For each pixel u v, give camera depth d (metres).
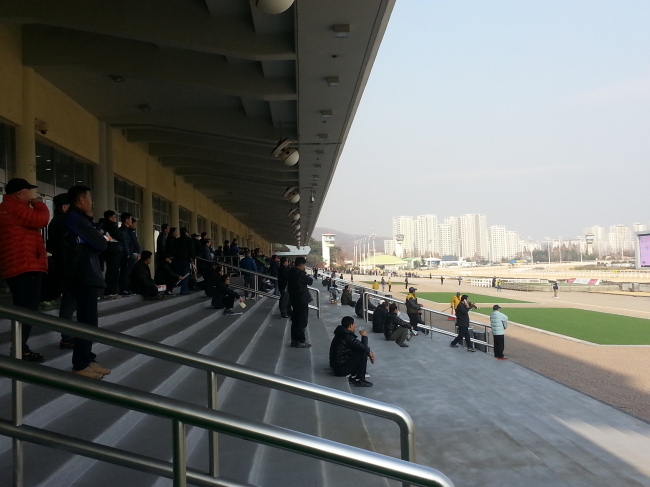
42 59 8.36
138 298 10.03
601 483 5.00
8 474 2.70
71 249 4.32
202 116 11.86
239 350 7.88
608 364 14.20
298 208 24.75
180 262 12.38
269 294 18.06
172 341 7.16
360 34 6.80
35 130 8.86
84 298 4.39
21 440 2.14
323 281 40.12
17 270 4.30
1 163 7.99
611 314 29.81
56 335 5.78
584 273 90.12
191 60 8.81
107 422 3.63
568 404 8.59
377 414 2.27
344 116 10.32
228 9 7.13
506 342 18.52
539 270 122.50
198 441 4.23
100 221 8.64
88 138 11.22
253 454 4.03
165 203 17.81
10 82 8.01
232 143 13.70
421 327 16.88
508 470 5.14
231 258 19.39
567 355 15.71
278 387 2.26
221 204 28.45
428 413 7.13
